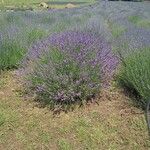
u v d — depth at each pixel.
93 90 4.89
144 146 4.02
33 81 5.08
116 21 14.52
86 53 5.05
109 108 4.74
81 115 4.61
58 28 9.65
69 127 4.39
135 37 8.07
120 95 5.06
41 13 15.37
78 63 4.94
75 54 5.01
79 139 4.18
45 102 4.91
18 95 5.27
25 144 4.16
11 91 5.41
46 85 4.84
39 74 5.04
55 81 4.82
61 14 16.12
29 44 7.00
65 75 4.82
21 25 9.60
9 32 7.59
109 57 5.46
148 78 4.57
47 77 4.90
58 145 4.11
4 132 4.37
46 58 5.18
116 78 5.50
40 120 4.57
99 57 5.09
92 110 4.71
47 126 4.45
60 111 4.73
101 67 5.02
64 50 5.09
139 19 15.46
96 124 4.42
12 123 4.52
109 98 4.99
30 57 5.57
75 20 13.79
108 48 5.78
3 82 5.76
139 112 4.60
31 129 4.41
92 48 5.21
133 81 4.84
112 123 4.42
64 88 4.81
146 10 21.91
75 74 4.91
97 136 4.20
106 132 4.27
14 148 4.10
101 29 10.73
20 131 4.38
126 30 10.71
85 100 4.83
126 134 4.22
